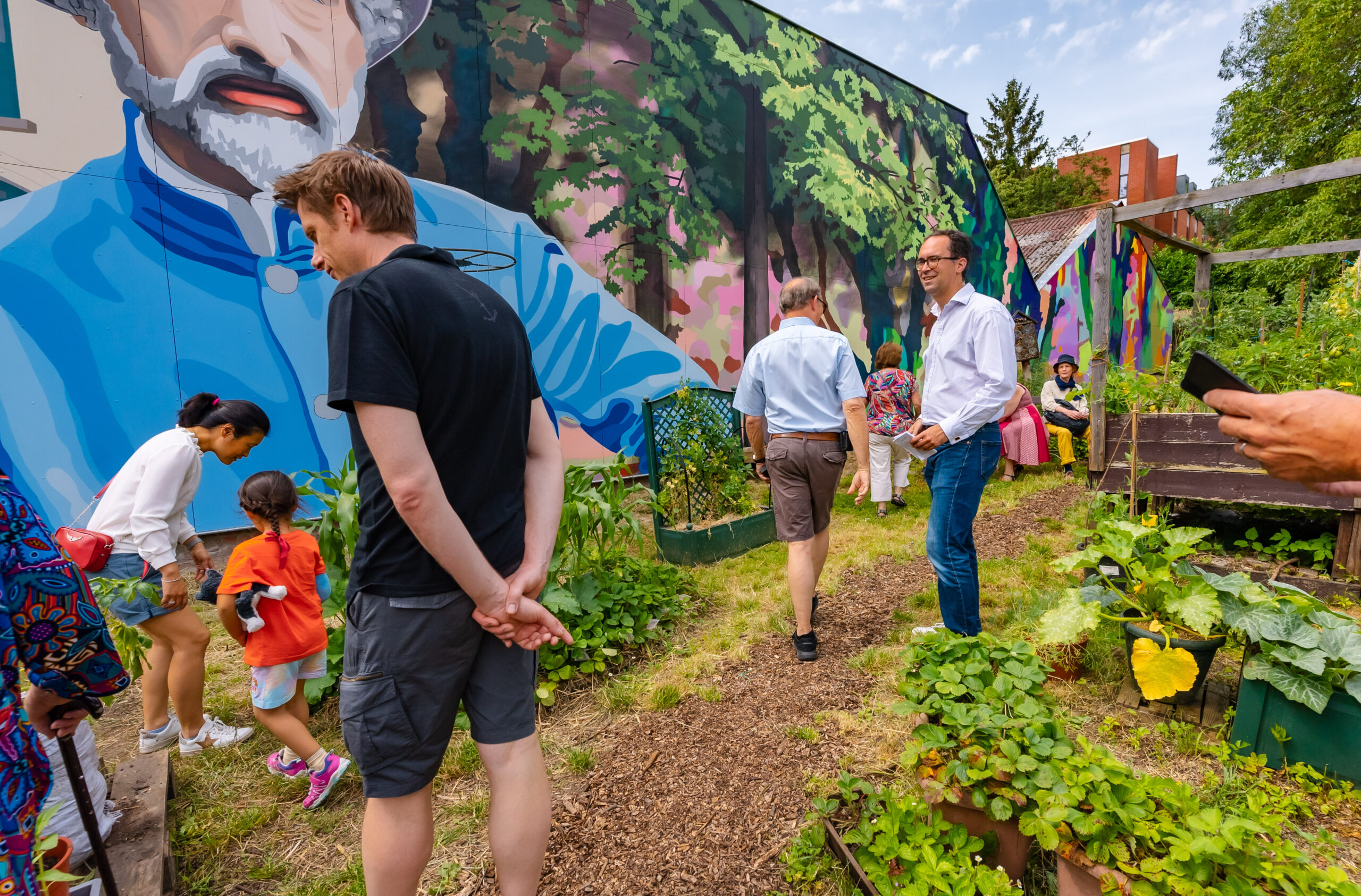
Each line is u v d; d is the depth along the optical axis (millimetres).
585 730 2717
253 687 2242
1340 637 2121
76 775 1433
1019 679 1950
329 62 5191
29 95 4164
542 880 1890
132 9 4438
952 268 2744
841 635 3520
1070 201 34375
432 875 1916
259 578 2215
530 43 6258
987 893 1547
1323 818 1952
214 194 4773
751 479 7102
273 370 5039
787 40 8680
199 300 4746
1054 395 8219
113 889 1521
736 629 3641
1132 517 3264
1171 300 17828
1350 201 18531
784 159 8664
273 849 2113
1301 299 5336
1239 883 1329
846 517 6184
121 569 2395
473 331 1299
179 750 2629
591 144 6730
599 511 3717
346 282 1200
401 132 5555
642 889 1840
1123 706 2639
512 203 6211
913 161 10688
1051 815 1480
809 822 2010
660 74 7285
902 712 1879
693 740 2572
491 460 1357
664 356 7465
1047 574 4180
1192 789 2100
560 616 3346
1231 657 2941
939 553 2832
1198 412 4027
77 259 4344
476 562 1240
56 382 4309
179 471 2447
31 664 1135
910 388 6008
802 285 3221
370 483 1278
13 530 1055
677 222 7508
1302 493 3523
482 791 2328
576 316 6703
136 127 4488
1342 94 23109
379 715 1289
